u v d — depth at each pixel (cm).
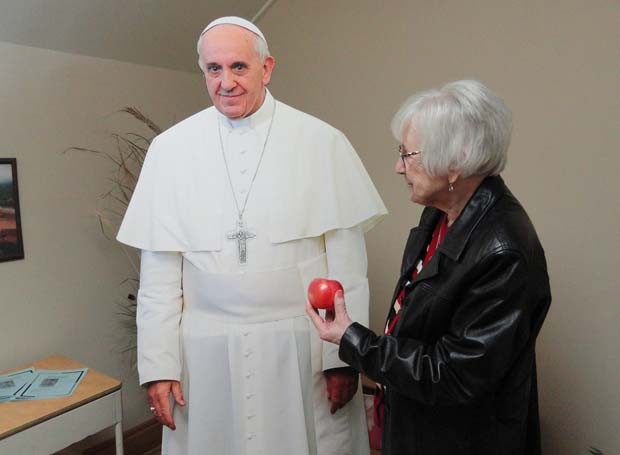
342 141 151
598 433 189
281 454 138
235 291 133
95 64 225
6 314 203
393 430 103
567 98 182
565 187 187
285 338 136
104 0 201
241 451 136
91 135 226
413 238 117
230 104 129
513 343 82
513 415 93
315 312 108
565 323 192
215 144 142
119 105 237
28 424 156
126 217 149
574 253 187
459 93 87
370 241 249
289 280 136
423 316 94
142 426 256
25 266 207
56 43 207
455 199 95
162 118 259
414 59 222
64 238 220
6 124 196
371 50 234
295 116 147
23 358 209
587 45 175
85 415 172
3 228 197
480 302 85
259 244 135
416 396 90
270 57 137
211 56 125
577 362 191
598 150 177
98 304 235
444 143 86
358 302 141
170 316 143
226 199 137
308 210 139
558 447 199
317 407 142
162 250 140
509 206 90
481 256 85
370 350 95
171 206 142
